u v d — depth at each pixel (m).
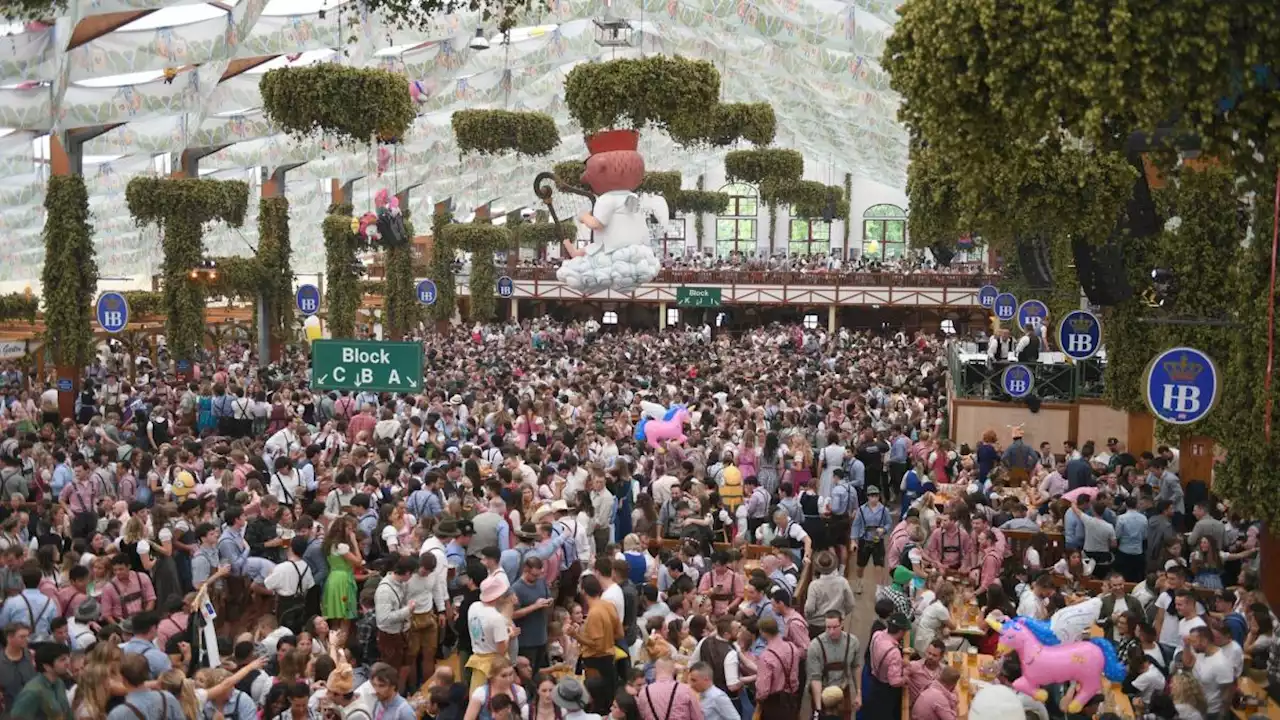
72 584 10.12
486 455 17.23
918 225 18.58
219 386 22.52
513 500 13.47
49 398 25.34
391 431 19.09
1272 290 10.76
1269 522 11.61
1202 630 9.65
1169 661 10.37
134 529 11.41
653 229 44.94
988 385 23.61
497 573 9.53
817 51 28.02
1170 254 16.02
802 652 9.91
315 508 12.26
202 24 25.25
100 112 26.41
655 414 21.20
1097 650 9.78
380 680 8.14
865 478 19.53
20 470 15.23
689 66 20.00
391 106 20.14
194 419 23.17
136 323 39.00
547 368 31.67
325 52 31.67
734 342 49.59
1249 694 9.98
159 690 7.32
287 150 38.09
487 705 8.29
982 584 12.88
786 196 47.84
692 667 8.62
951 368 27.33
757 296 58.28
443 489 14.12
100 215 44.47
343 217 35.75
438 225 49.50
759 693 9.63
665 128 21.34
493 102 39.62
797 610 11.91
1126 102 7.54
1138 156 12.62
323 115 19.86
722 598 11.47
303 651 8.56
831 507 16.62
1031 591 11.62
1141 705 9.75
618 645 10.63
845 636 9.92
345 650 10.42
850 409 23.30
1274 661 10.50
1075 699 9.77
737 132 30.78
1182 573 10.99
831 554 11.34
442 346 40.44
